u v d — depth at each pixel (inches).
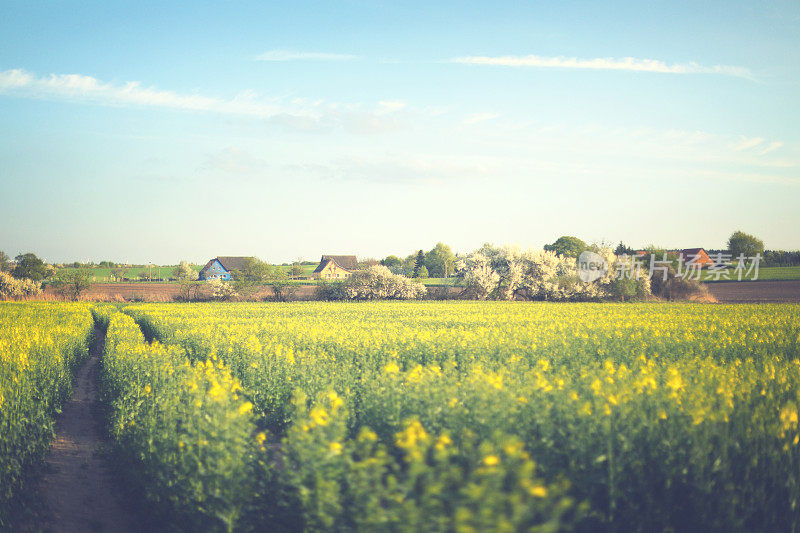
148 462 351.6
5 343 666.2
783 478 248.1
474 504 160.6
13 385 460.1
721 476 244.2
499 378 316.2
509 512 158.9
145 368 536.1
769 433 258.4
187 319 1430.9
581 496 240.7
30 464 411.5
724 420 263.3
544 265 2866.6
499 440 201.9
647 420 266.8
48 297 3181.6
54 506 357.1
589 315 1553.9
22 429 409.7
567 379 362.9
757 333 823.1
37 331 898.7
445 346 695.1
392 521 180.2
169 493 301.9
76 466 442.9
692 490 243.0
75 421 591.2
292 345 741.9
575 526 230.8
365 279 2940.5
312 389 469.1
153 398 441.1
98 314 1936.5
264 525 261.0
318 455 219.9
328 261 6230.3
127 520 338.6
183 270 5492.1
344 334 882.8
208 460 268.7
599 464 245.3
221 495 255.0
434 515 172.7
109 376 597.6
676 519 244.5
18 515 334.6
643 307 2082.9
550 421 269.3
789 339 737.0
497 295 2923.2
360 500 198.1
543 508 165.2
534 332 864.3
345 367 540.1
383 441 330.3
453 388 316.2
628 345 687.1
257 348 673.0
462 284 2965.1
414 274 5403.5
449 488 180.4
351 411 408.8
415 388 345.4
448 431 246.1
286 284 3056.1
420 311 1909.4
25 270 3900.1
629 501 244.5
